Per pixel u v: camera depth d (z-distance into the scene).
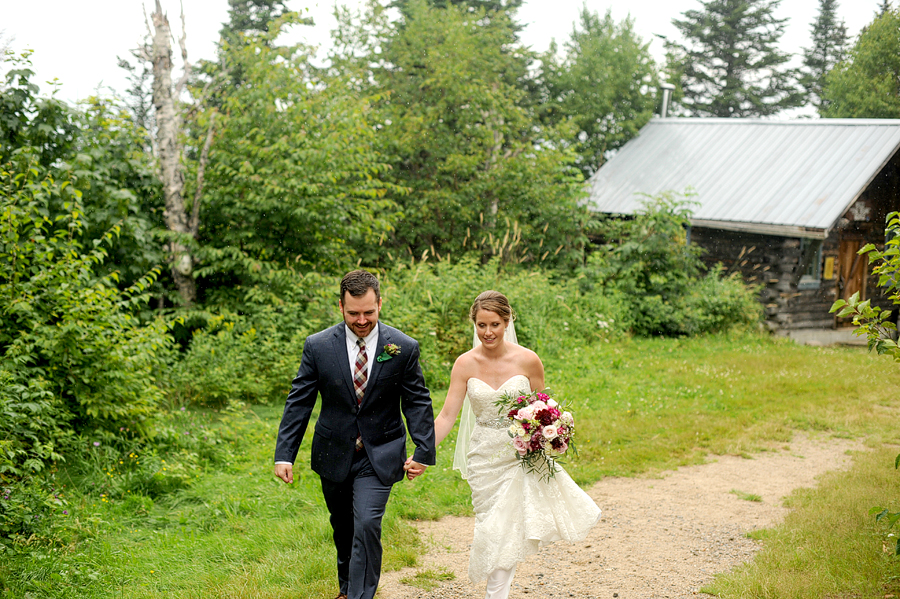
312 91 11.98
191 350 9.08
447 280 11.98
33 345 5.67
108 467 5.66
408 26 18.05
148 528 4.91
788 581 3.93
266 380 8.92
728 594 3.87
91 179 9.18
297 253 11.27
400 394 3.65
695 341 14.07
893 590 3.82
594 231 18.19
